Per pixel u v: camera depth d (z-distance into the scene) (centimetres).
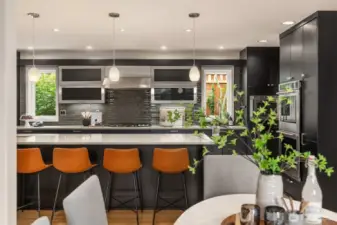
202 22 432
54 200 393
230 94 658
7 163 233
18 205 403
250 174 243
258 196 164
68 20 420
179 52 670
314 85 385
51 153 404
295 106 425
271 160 159
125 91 673
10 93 238
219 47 619
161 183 403
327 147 375
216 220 169
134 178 397
